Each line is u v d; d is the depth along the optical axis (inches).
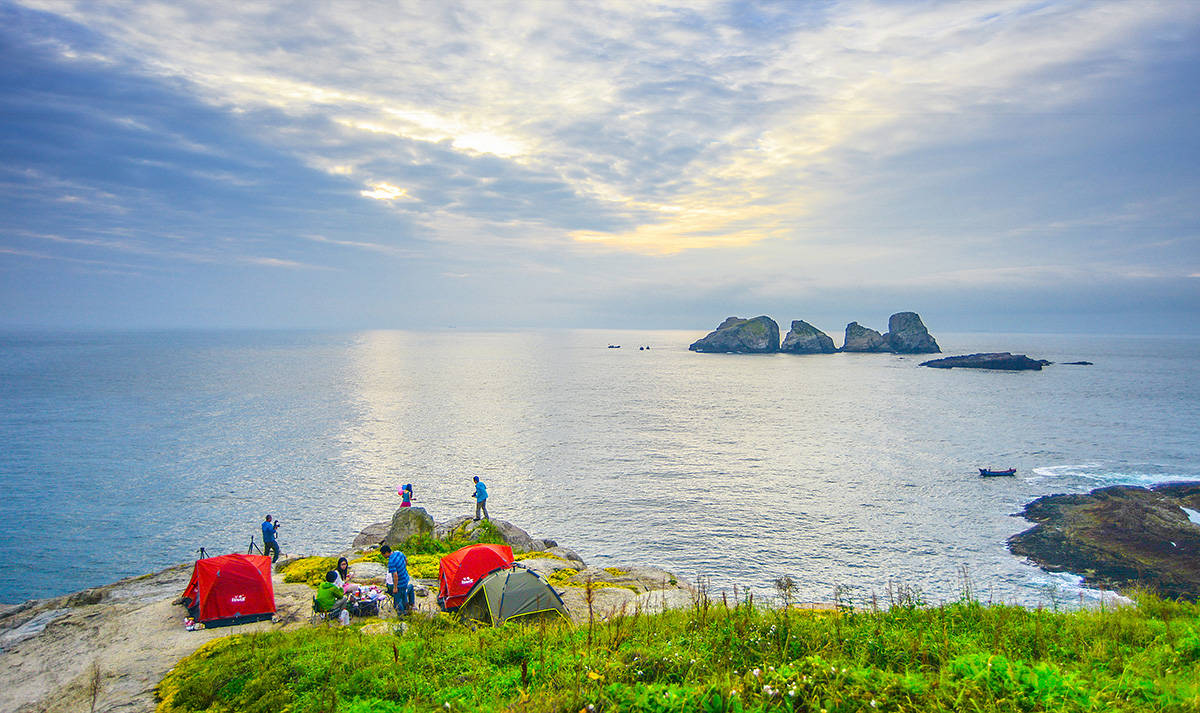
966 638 449.1
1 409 4911.4
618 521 2235.5
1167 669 362.6
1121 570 1724.9
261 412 4825.3
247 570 687.1
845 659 393.7
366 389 6545.3
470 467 3048.7
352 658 501.7
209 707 461.1
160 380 7298.2
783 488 2669.8
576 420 4542.3
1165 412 4783.5
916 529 2133.4
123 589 826.8
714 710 324.2
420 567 958.4
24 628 698.8
